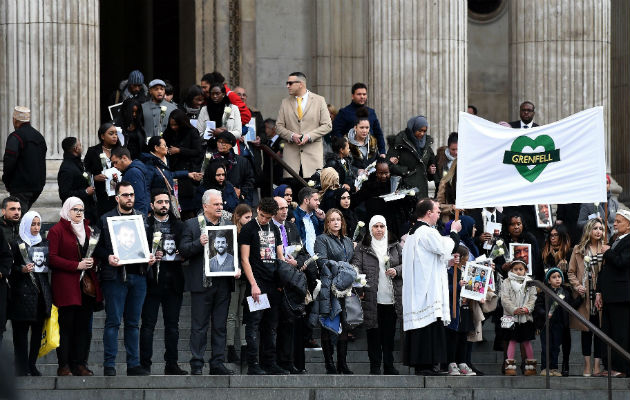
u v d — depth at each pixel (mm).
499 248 24797
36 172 26531
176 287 22375
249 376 21625
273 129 33031
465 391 22078
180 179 26359
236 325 24266
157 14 46812
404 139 28406
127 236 21875
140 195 24031
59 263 21547
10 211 21516
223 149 26594
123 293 22000
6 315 21562
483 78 42781
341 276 23328
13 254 21516
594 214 28484
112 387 21188
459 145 24547
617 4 41656
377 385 22109
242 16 40031
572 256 25328
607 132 34375
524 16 34219
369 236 24172
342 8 39781
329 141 31078
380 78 32688
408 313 23062
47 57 30547
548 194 24250
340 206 26234
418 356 22984
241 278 23062
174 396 20953
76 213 21766
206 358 24719
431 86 32500
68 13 30703
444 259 23016
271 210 22625
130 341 22156
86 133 30797
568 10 34031
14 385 7848
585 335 25219
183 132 26672
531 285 23438
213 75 28000
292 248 22969
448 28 32656
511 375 24750
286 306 22750
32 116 30500
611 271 24031
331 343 23656
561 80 34031
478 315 24625
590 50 34062
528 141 24312
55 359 24250
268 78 40125
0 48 30875
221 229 22266
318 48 39719
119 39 46750
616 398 22625
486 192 24391
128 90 29672
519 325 24953
